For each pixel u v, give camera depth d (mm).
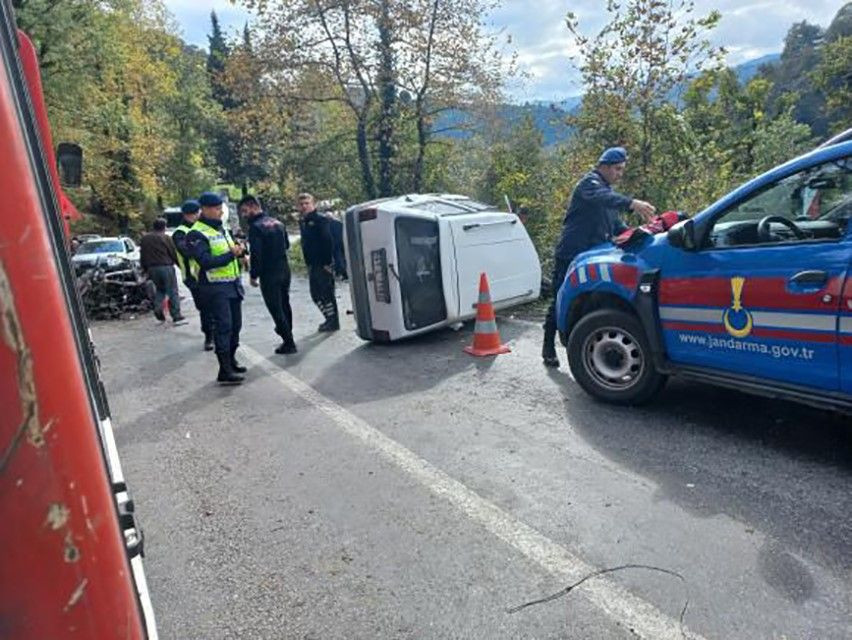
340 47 15477
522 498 3422
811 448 3768
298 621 2570
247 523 3379
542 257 9953
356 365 6523
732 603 2480
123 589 985
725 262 3770
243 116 17031
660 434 4125
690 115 10555
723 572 2672
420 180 16500
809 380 3430
